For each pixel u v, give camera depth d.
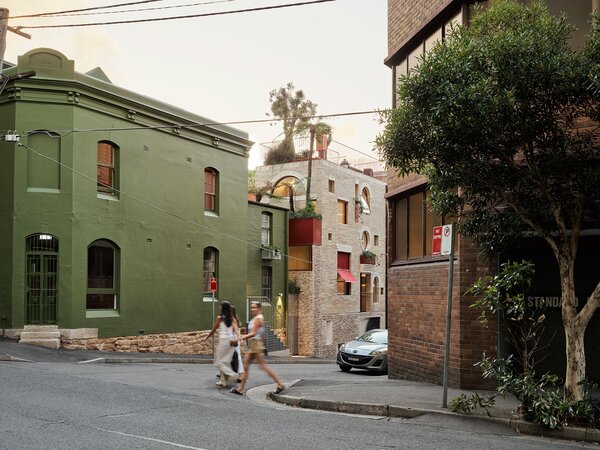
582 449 7.67
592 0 10.98
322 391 11.74
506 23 9.20
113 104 20.88
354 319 36.22
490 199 10.16
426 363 13.52
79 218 19.58
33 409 8.95
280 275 31.00
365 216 38.22
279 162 36.50
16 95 19.09
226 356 12.66
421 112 9.03
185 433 7.84
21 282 18.84
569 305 8.84
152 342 21.95
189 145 24.16
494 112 8.38
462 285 11.81
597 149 9.26
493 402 9.27
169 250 22.94
